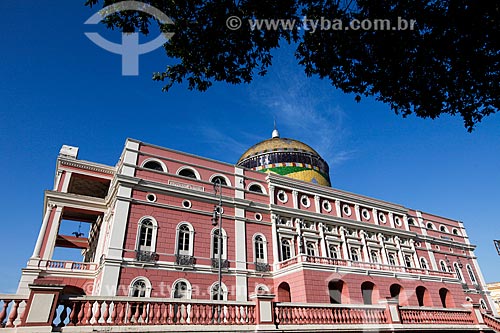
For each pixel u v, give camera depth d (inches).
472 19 271.4
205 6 311.0
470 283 1551.4
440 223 1649.9
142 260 816.9
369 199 1386.6
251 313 500.1
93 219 1238.3
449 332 730.8
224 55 341.7
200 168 1061.1
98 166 1095.6
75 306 392.5
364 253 1219.2
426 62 311.6
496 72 296.5
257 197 1112.8
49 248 919.0
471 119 334.3
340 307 599.8
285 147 1546.5
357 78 347.3
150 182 922.1
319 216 1183.6
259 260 1009.5
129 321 414.3
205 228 959.6
